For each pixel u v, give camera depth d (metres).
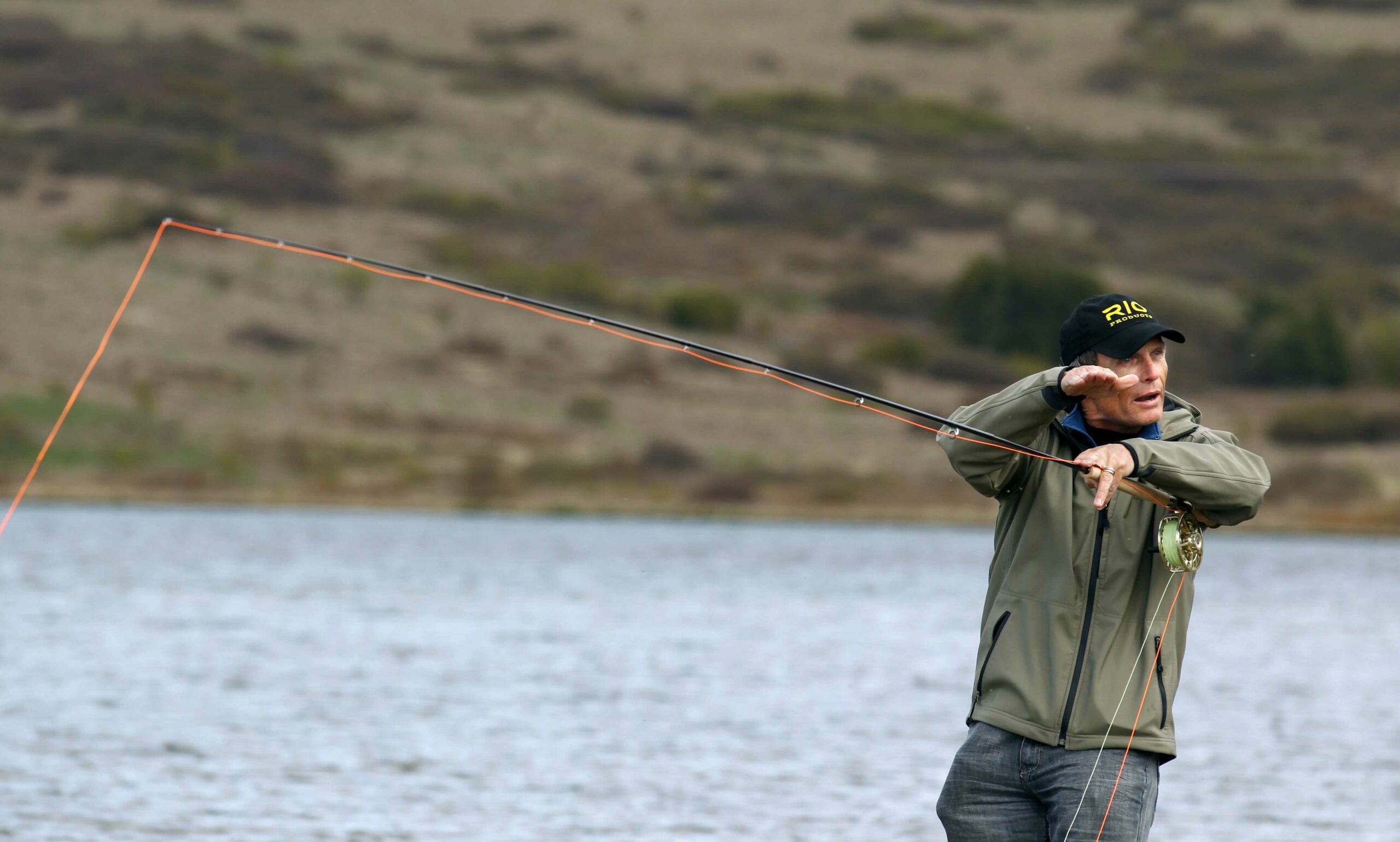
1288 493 176.62
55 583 83.88
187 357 194.25
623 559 109.44
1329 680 56.97
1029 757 18.16
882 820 34.88
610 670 56.28
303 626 67.81
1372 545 143.00
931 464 185.75
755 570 102.00
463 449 180.62
